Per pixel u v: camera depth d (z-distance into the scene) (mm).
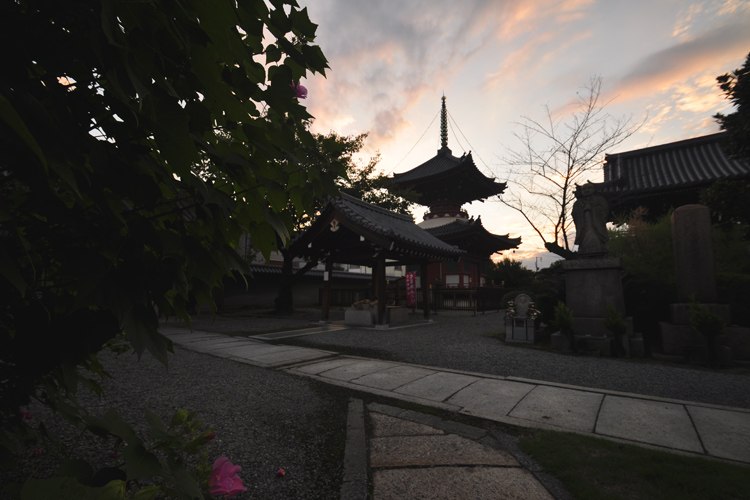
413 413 3783
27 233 918
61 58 687
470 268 27141
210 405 3824
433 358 6809
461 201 32312
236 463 2605
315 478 2455
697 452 2852
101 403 3717
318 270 25922
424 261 13977
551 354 7230
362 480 2410
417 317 16016
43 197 738
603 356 7098
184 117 729
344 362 6277
